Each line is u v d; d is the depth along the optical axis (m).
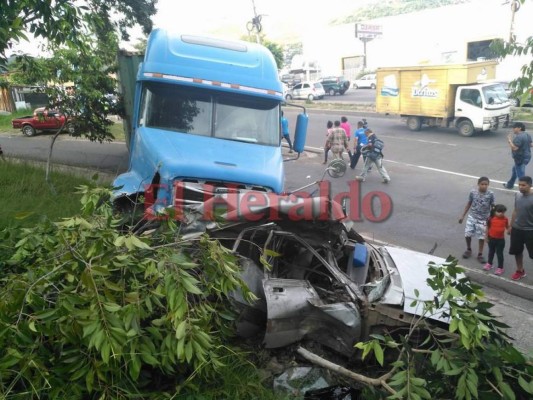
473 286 3.54
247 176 5.53
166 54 6.58
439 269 3.64
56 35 7.09
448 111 20.08
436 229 9.34
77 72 9.44
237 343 4.14
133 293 3.05
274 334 3.93
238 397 3.42
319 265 4.94
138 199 5.58
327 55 52.28
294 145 6.98
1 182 8.62
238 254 4.33
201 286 3.59
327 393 3.78
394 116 25.95
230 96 6.62
